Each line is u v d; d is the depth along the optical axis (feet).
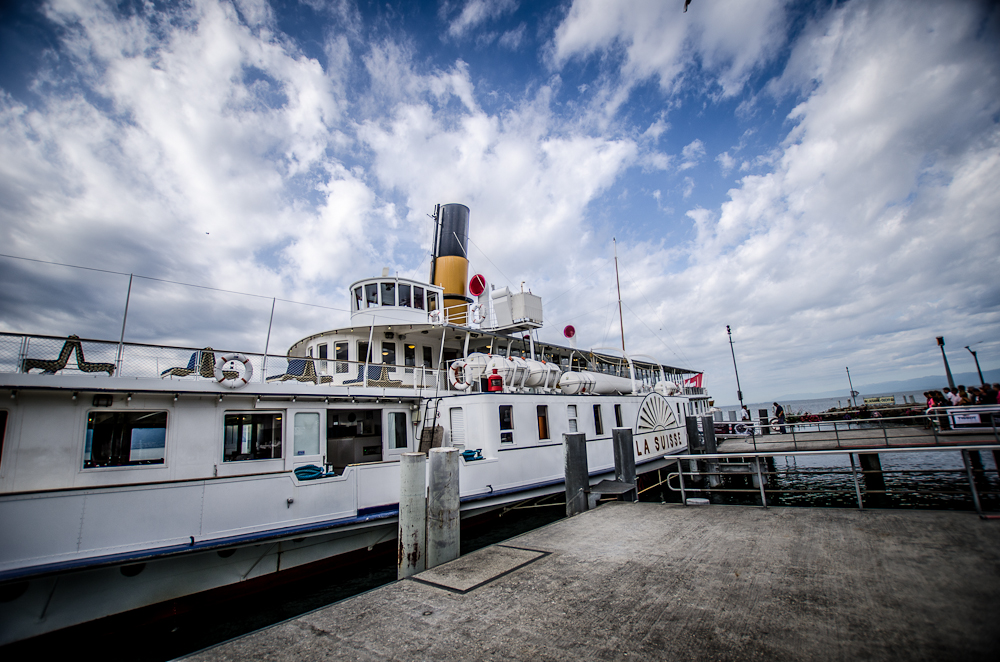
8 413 26.11
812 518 26.27
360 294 58.23
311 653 14.39
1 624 23.54
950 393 79.51
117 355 29.25
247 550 30.94
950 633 13.17
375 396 40.78
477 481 42.24
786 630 14.03
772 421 100.12
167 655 25.88
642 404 69.87
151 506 27.45
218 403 32.55
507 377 49.06
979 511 24.34
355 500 35.17
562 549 23.54
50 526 24.68
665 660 12.82
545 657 13.37
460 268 71.67
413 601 17.98
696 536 24.31
